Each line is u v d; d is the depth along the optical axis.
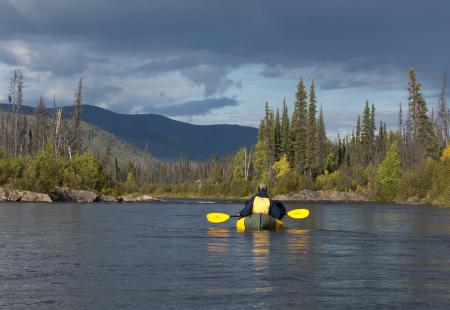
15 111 113.88
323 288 10.53
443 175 78.44
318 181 112.25
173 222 30.81
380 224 31.11
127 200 84.62
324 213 47.75
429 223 32.28
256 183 125.94
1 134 117.06
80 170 82.69
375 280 11.46
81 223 29.08
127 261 14.11
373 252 16.62
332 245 18.72
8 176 73.06
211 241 19.66
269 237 21.66
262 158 129.25
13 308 8.72
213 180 145.50
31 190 71.56
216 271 12.49
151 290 10.23
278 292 10.12
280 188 111.56
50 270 12.53
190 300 9.38
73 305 8.95
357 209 58.69
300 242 19.64
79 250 16.53
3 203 61.41
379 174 100.06
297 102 117.50
